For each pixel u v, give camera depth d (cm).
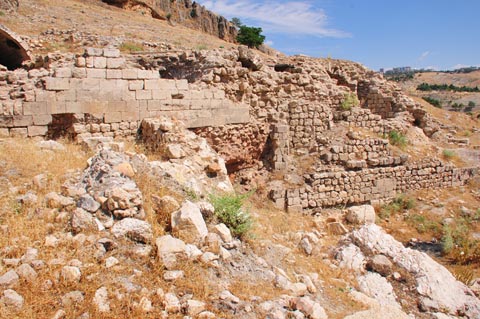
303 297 621
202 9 6016
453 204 1714
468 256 1270
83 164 886
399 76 16575
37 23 2991
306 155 1673
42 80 1063
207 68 1462
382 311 704
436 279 859
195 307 525
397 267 897
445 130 2642
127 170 748
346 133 1762
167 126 1108
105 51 1167
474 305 830
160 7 5509
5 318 450
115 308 497
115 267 562
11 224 609
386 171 1700
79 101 1113
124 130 1194
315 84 1805
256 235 827
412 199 1698
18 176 765
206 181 1019
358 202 1634
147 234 626
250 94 1561
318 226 1366
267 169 1603
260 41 4759
